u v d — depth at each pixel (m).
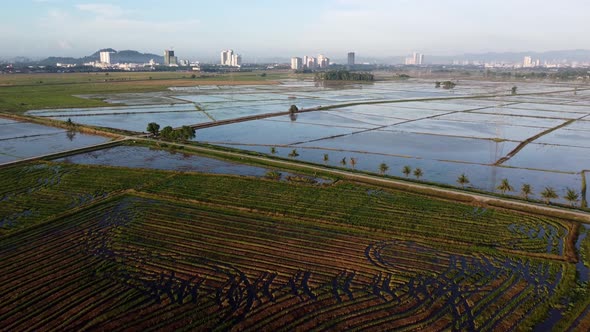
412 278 28.33
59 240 33.09
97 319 23.77
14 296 25.80
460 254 31.70
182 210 39.53
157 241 33.22
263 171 53.12
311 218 37.81
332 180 48.88
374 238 34.19
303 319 23.98
